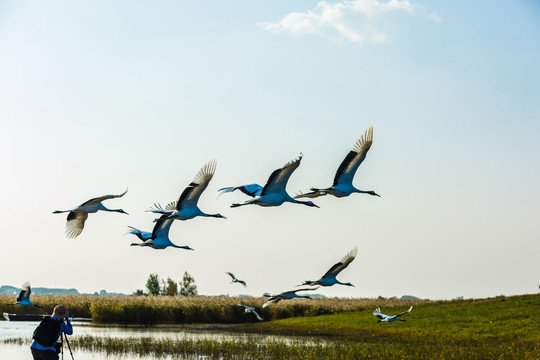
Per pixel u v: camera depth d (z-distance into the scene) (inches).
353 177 890.1
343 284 984.9
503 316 2057.1
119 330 2078.0
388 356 1294.3
